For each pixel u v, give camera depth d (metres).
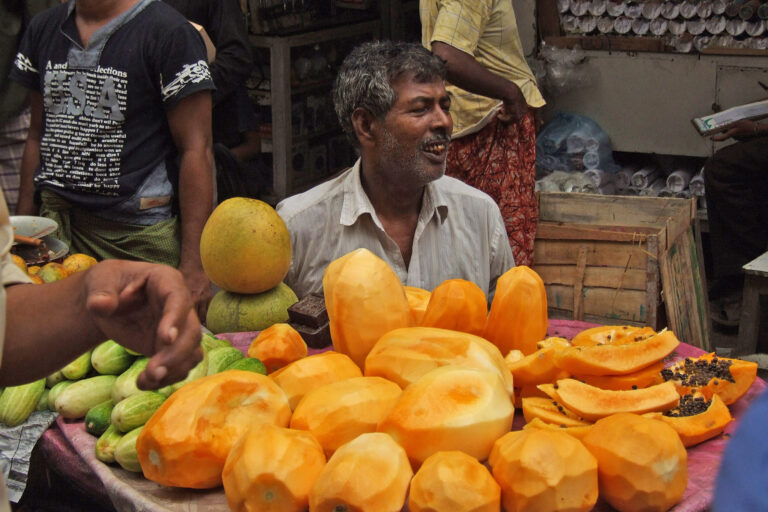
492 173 3.92
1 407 2.01
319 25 5.75
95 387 1.93
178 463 1.54
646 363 1.74
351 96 2.66
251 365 1.87
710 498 1.52
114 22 3.18
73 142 3.29
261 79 5.67
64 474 1.90
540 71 5.43
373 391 1.61
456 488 1.38
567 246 3.77
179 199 3.38
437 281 2.87
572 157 5.38
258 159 5.57
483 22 3.73
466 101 3.83
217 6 4.73
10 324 1.09
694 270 3.94
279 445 1.45
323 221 2.86
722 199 4.69
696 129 4.95
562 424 1.66
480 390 1.54
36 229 3.06
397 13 6.26
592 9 5.35
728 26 5.09
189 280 3.28
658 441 1.46
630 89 5.35
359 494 1.37
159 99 3.29
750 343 3.79
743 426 0.77
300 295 2.97
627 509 1.47
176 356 0.96
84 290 1.08
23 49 3.39
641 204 4.05
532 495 1.40
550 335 2.31
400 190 2.74
